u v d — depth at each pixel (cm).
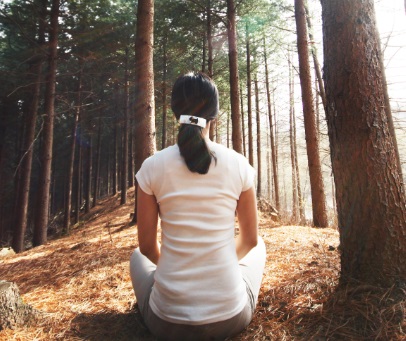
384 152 210
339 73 219
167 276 145
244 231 159
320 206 738
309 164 755
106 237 627
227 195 145
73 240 711
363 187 210
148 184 145
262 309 217
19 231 1081
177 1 1196
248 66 1612
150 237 153
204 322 143
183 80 148
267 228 638
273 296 234
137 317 215
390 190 208
